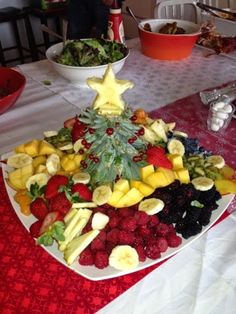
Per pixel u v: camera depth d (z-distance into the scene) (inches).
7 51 68.5
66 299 13.5
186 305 13.2
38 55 68.0
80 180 16.3
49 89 28.8
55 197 15.4
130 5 63.1
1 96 25.8
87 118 16.1
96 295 13.6
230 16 33.6
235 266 14.5
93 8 48.3
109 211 15.2
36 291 13.8
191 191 15.9
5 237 16.1
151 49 32.9
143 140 17.8
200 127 23.9
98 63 28.1
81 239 14.1
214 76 30.5
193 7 40.0
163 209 15.3
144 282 14.0
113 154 16.2
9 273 14.5
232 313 13.0
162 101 26.8
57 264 14.8
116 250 13.7
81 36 51.2
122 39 32.8
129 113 16.3
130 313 13.0
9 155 19.7
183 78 30.2
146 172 16.6
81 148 17.7
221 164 18.3
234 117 24.4
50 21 68.2
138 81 29.7
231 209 17.1
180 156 17.9
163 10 40.9
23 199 16.5
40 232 14.6
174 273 14.3
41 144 18.9
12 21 62.7
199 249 15.2
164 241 14.3
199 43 35.8
